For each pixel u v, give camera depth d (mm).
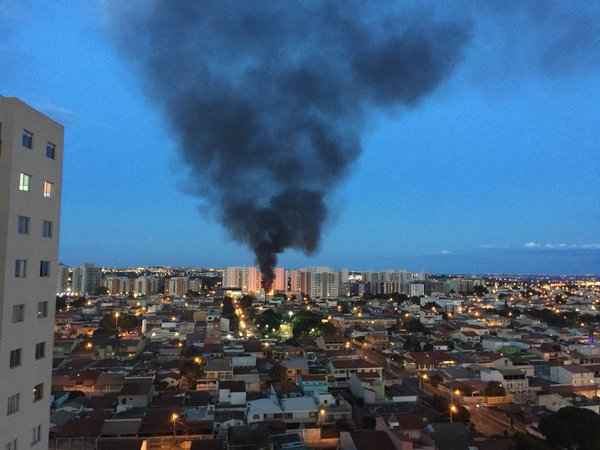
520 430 81438
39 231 32500
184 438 73500
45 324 33344
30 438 31484
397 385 104562
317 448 72125
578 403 88500
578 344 154875
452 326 191375
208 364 110875
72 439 69750
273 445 67438
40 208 32594
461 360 127375
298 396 89750
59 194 35031
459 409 86125
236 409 84125
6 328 29094
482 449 68062
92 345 142000
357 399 97562
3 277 28844
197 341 153250
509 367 117375
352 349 148875
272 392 94438
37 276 32312
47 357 33625
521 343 151625
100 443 65062
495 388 99875
